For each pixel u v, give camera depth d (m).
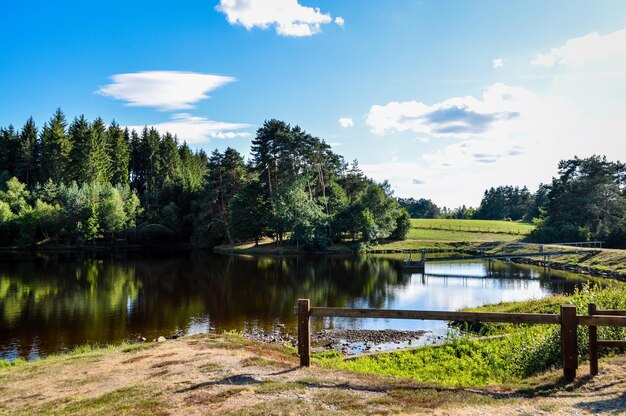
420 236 89.31
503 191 167.25
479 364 13.44
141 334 23.42
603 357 9.79
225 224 79.81
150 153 107.44
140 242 83.88
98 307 30.47
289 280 43.28
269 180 75.75
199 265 55.25
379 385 8.51
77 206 76.75
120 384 10.05
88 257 64.69
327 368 10.02
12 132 101.44
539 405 6.98
